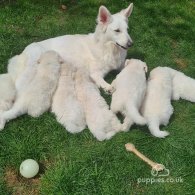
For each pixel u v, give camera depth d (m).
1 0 2.14
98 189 1.28
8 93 1.49
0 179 1.30
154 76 1.57
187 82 1.62
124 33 1.65
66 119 1.44
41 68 1.49
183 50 1.93
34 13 2.09
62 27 2.03
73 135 1.45
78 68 1.66
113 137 1.44
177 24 2.10
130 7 1.70
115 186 1.29
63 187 1.26
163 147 1.43
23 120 1.48
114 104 1.45
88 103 1.45
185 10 2.21
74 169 1.32
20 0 2.15
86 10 2.15
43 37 1.96
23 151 1.37
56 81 1.49
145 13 2.15
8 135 1.43
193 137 1.49
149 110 1.45
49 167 1.34
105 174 1.32
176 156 1.41
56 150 1.40
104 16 1.63
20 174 1.32
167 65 1.84
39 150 1.38
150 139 1.45
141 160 1.38
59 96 1.47
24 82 1.54
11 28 1.99
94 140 1.44
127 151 1.40
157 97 1.47
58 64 1.51
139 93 1.44
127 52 1.89
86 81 1.52
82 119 1.45
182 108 1.62
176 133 1.50
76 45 1.71
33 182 1.30
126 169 1.35
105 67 1.71
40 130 1.46
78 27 2.04
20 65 1.61
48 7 2.14
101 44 1.68
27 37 1.94
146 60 1.86
